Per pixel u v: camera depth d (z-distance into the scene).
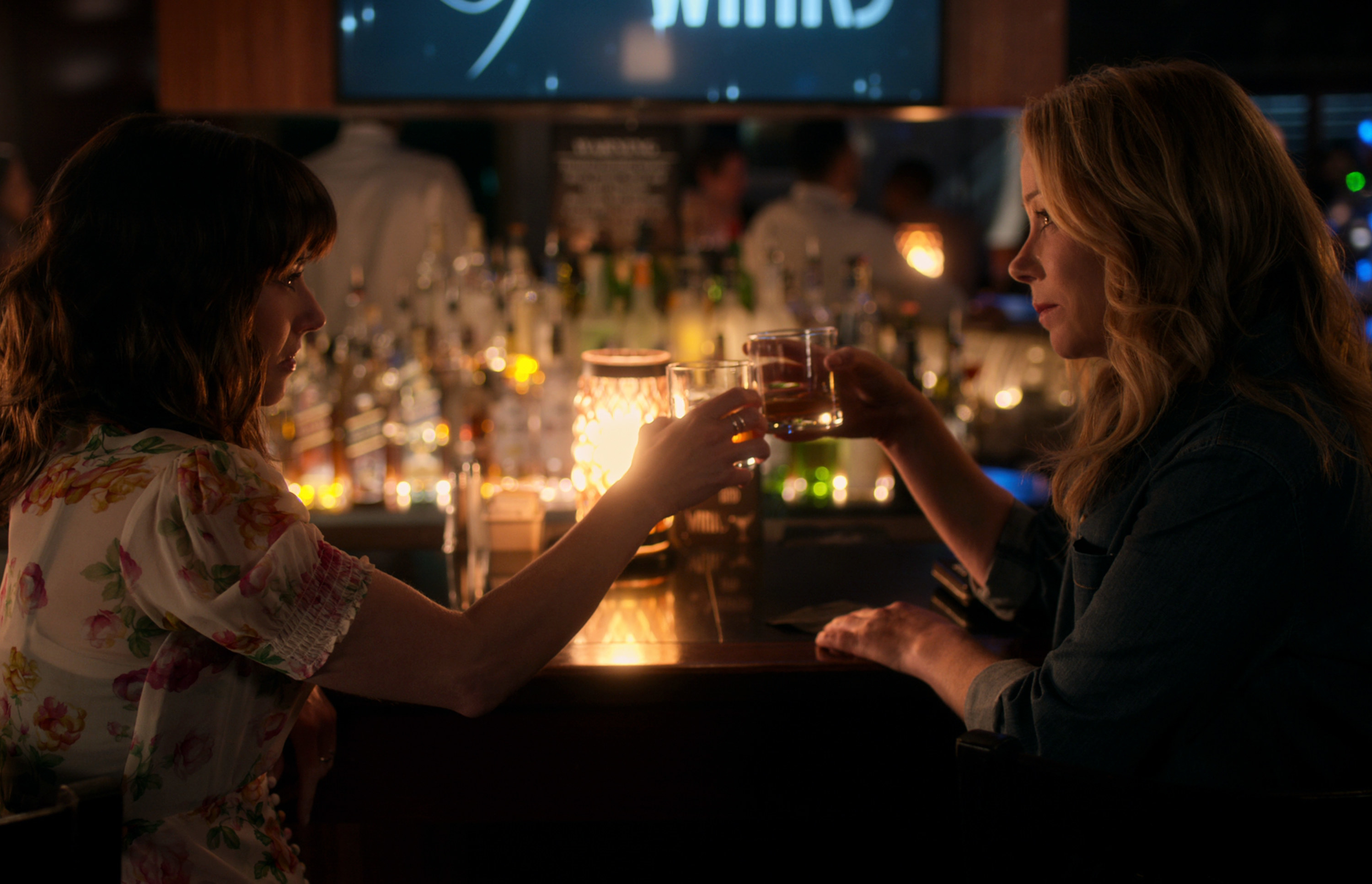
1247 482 0.96
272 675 0.93
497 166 4.68
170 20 2.65
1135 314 1.06
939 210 4.46
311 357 2.20
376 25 2.65
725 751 1.26
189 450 0.89
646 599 1.48
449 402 2.21
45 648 0.89
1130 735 0.98
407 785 1.25
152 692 0.86
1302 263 1.07
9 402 0.94
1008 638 1.33
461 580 1.54
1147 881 0.88
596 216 2.96
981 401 2.54
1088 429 1.26
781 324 2.48
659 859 1.58
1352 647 0.99
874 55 2.70
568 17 2.66
